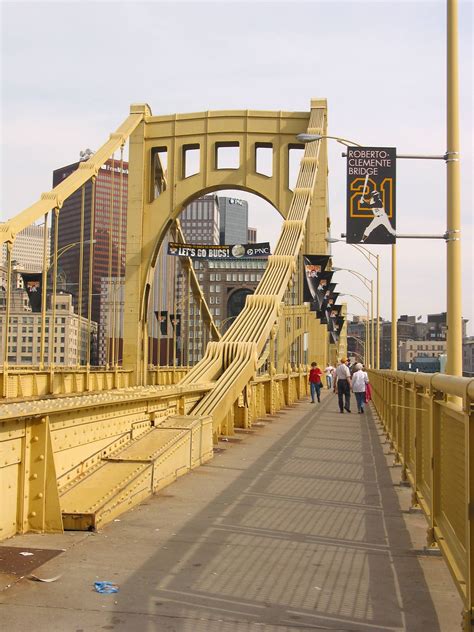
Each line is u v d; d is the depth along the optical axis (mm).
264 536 7648
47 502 7418
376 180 13883
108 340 38625
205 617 5238
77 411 8750
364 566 6621
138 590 5750
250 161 42500
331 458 13922
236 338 21875
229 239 160750
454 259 10297
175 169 43469
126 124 41906
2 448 6844
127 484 8680
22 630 4848
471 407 4844
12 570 6078
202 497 9633
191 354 72188
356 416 25453
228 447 15266
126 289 43469
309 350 49125
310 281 36406
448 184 10492
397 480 11453
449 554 5762
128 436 10922
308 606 5543
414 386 9156
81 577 5996
